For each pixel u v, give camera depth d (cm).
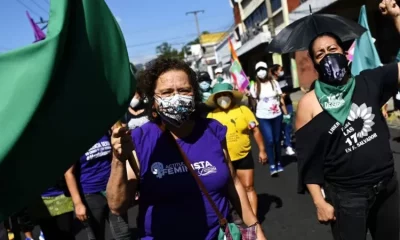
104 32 156
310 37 475
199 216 205
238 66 1145
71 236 365
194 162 208
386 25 1528
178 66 211
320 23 474
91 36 151
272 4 2934
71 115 148
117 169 190
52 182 146
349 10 1711
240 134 452
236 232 211
